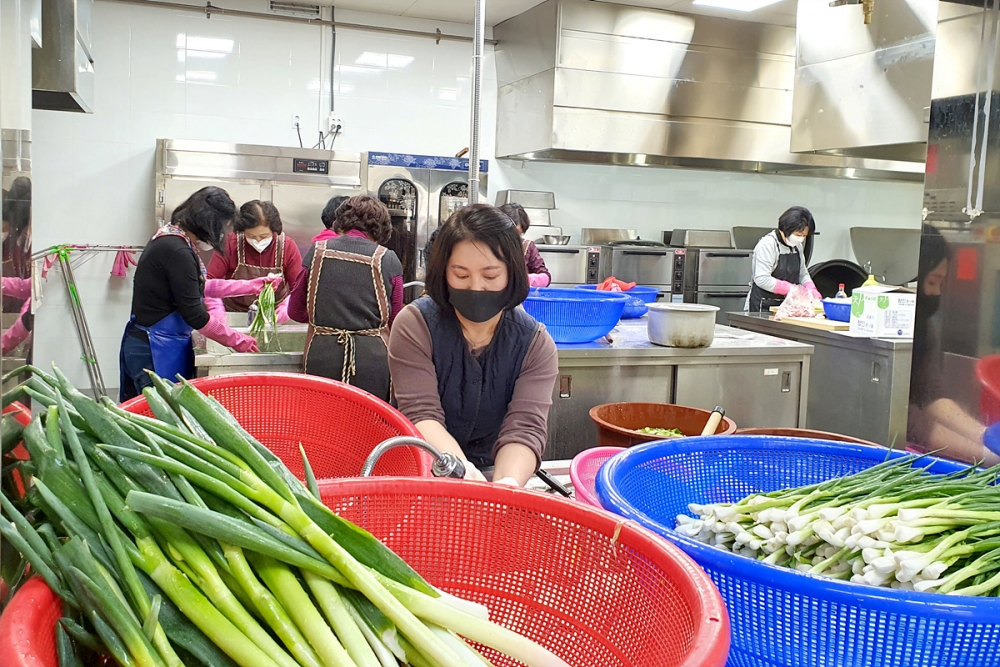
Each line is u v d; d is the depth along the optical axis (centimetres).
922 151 431
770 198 707
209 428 82
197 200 310
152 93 543
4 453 74
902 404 361
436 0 556
